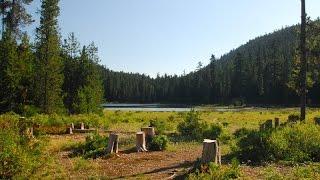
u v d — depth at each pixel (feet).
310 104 322.75
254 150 52.75
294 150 52.01
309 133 55.06
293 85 94.53
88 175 44.96
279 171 45.24
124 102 538.47
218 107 361.10
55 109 145.28
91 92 159.94
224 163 49.21
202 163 43.93
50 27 157.28
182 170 45.44
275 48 498.28
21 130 39.99
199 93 470.39
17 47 128.77
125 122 125.70
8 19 138.21
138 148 61.72
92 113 150.92
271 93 383.86
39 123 92.58
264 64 436.76
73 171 46.96
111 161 53.57
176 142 72.38
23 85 124.88
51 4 157.58
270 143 52.75
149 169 48.21
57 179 41.50
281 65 394.52
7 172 33.76
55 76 147.02
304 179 40.27
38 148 38.32
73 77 187.21
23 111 118.42
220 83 437.17
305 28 88.74
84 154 58.85
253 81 411.54
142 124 115.85
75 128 98.43
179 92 503.20
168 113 189.16
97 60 190.29
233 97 425.69
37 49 152.87
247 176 42.14
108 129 99.09
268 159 51.13
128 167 49.67
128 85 546.67
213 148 44.34
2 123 37.47
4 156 33.40
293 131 56.29
